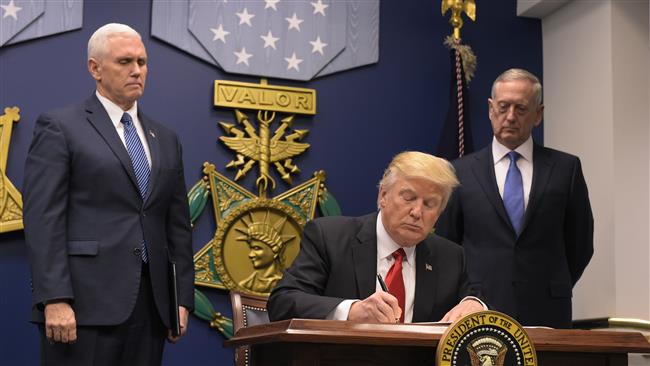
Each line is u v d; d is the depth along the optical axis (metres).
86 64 5.00
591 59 5.44
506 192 4.43
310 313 2.71
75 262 3.45
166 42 5.15
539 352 2.34
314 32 5.44
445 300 3.03
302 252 3.07
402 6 5.68
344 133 5.44
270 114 5.30
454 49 5.47
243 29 5.30
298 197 5.26
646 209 5.23
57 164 3.50
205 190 5.11
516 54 5.84
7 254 4.73
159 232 3.65
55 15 4.96
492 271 4.32
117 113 3.73
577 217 4.45
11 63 4.88
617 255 5.13
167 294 3.62
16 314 4.71
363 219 3.14
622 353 2.40
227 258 5.09
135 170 3.65
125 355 3.49
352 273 2.99
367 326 2.19
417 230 2.90
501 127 4.45
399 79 5.60
